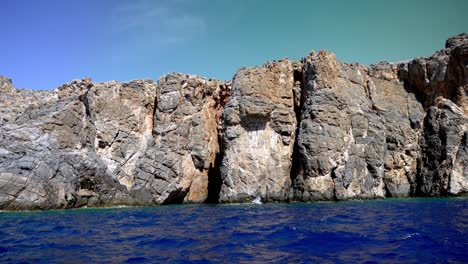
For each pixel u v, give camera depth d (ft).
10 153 153.07
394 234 76.64
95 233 88.07
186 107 198.39
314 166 170.40
